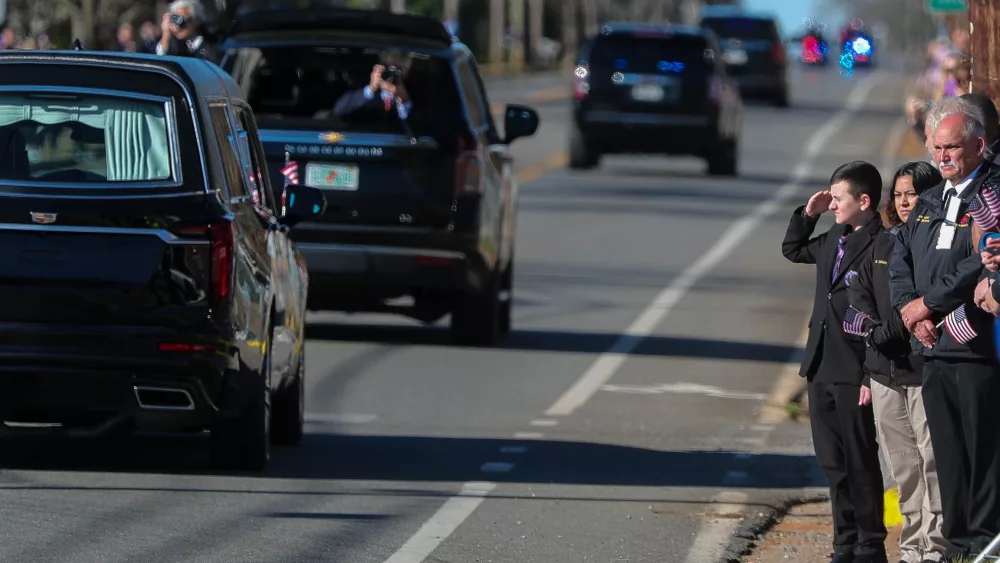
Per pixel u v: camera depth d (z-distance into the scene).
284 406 32.50
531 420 36.09
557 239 71.75
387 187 42.62
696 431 35.28
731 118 101.62
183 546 24.81
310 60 43.22
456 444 33.31
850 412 23.31
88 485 28.61
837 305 23.30
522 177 100.38
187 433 33.47
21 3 118.94
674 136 99.50
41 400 27.58
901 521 26.88
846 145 127.25
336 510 27.44
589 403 38.19
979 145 22.12
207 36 44.25
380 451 32.47
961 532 22.84
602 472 30.97
